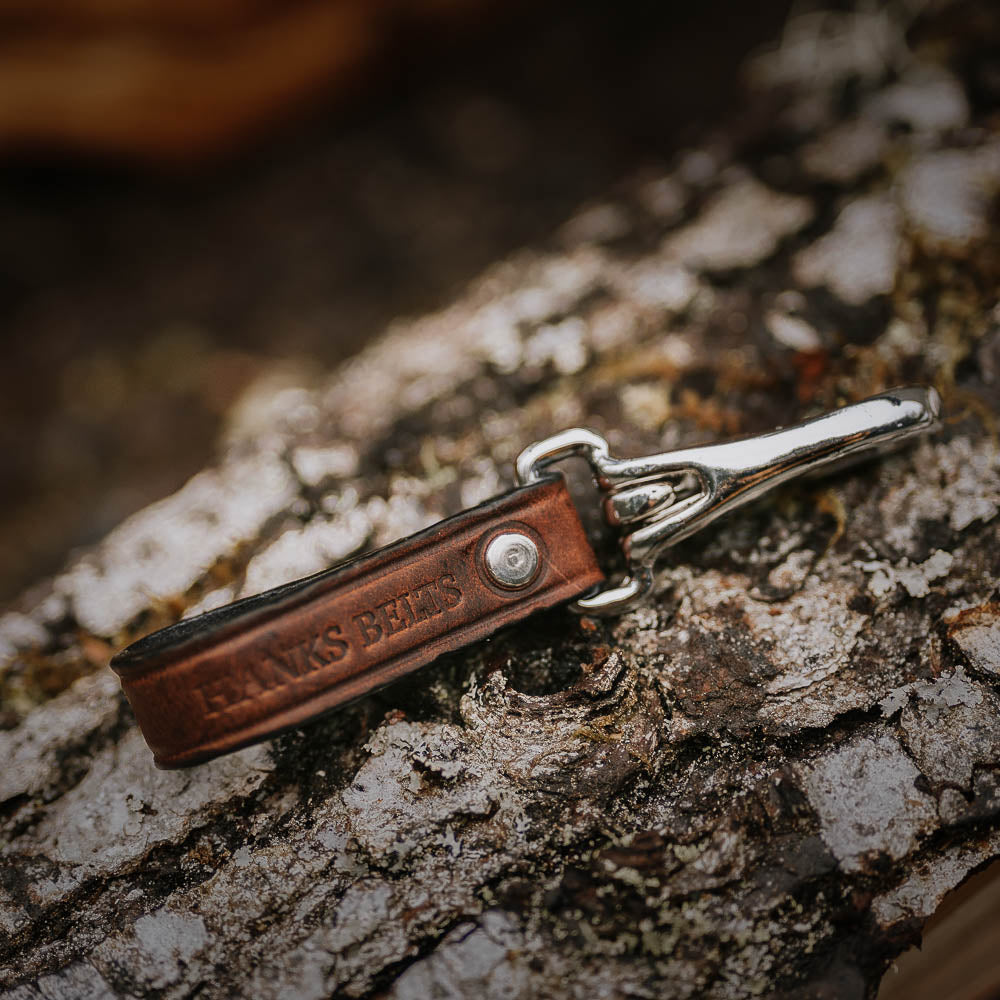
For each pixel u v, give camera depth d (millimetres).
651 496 257
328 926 247
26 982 249
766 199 341
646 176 380
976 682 258
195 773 265
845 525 276
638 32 597
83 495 465
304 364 494
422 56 589
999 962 273
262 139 579
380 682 246
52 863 261
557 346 321
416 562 245
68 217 571
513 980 240
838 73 369
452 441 309
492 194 551
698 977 239
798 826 248
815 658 262
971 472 279
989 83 344
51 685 291
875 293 309
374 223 552
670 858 246
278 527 302
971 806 248
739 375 302
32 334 531
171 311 531
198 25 504
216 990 245
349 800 257
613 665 262
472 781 255
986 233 312
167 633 249
